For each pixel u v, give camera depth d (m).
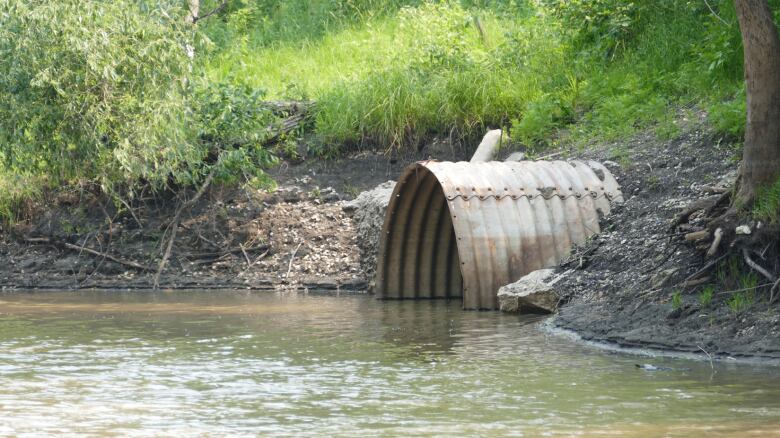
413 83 47.41
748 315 24.36
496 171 33.97
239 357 23.61
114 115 40.47
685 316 25.45
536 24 50.28
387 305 34.06
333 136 47.34
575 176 34.56
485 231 32.28
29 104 39.16
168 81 40.66
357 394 19.33
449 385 20.06
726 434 15.84
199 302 35.25
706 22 42.12
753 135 25.98
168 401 18.83
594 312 27.91
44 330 28.33
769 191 25.62
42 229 45.41
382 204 40.44
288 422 17.09
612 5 46.84
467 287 32.12
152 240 44.16
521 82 46.69
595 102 43.56
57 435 16.31
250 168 44.06
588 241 32.53
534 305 30.44
